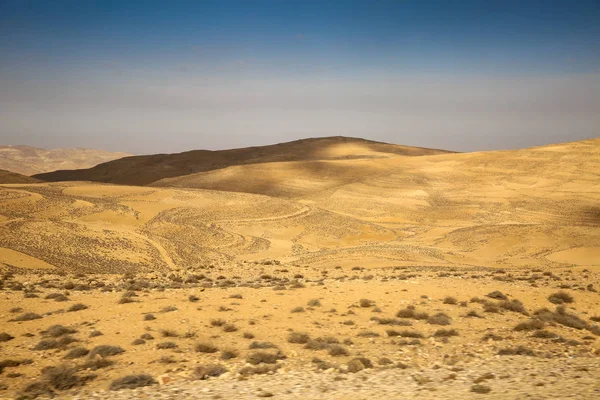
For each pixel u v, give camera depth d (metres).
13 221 70.06
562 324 20.36
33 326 19.02
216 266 46.22
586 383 11.18
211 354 15.74
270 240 97.75
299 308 22.09
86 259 54.94
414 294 25.83
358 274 39.22
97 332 17.72
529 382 11.58
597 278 36.69
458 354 15.68
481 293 26.22
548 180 166.88
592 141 198.75
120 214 98.75
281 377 13.34
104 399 11.65
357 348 16.47
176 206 116.31
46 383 12.59
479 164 193.50
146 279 35.72
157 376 13.59
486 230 99.06
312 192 171.38
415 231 118.94
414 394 11.06
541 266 65.94
